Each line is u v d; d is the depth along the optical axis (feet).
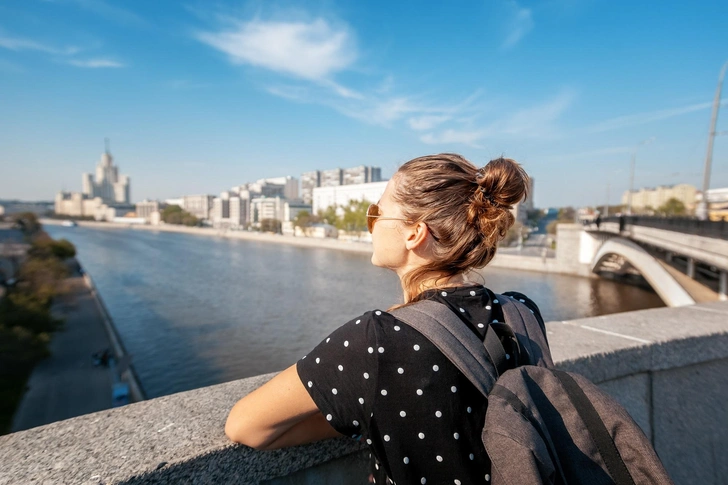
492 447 2.33
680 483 6.75
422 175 3.05
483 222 2.91
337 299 132.05
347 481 4.14
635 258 92.79
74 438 3.59
